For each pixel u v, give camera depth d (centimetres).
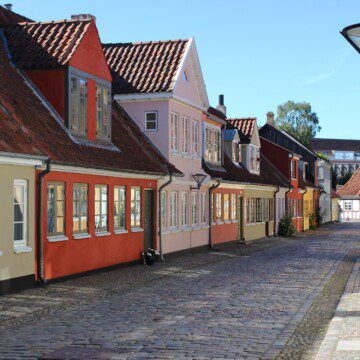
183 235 2633
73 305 1245
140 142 2309
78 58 1816
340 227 6512
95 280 1666
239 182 3341
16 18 2164
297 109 9731
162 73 2448
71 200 1666
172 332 971
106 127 1995
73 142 1730
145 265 2125
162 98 2394
